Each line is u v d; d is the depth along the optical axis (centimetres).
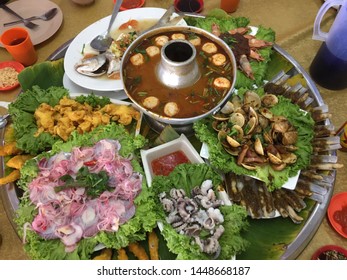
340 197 55
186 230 46
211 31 66
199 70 59
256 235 50
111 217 46
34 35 74
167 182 50
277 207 50
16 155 55
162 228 47
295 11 80
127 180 49
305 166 51
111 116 57
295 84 61
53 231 47
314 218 50
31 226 47
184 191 50
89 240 46
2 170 54
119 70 62
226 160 51
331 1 58
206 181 50
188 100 56
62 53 68
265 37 67
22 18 77
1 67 71
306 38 75
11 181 53
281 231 50
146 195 48
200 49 61
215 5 80
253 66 63
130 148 53
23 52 68
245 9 80
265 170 51
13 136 57
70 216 47
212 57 60
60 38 76
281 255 48
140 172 51
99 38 68
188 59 54
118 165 51
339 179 59
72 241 46
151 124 60
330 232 54
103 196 48
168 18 67
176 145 55
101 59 63
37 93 58
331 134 55
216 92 57
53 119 56
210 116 55
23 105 56
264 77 64
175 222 47
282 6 81
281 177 50
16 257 52
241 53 63
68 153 53
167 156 56
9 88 67
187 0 77
